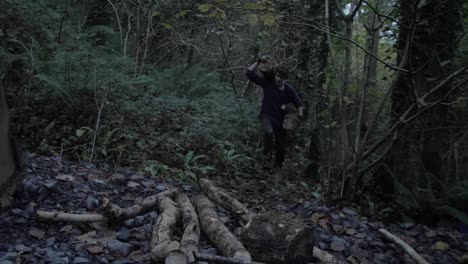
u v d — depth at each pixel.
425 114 5.89
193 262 2.89
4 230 3.27
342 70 5.60
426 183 5.96
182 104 8.47
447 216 5.38
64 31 7.34
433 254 4.17
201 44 12.45
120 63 7.21
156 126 7.66
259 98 12.45
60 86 6.21
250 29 11.15
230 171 7.11
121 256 3.15
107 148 6.35
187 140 7.53
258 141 8.86
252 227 3.31
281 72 7.09
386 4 6.39
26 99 6.23
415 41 5.83
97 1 9.97
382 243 4.21
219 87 10.18
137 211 3.91
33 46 6.44
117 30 12.77
